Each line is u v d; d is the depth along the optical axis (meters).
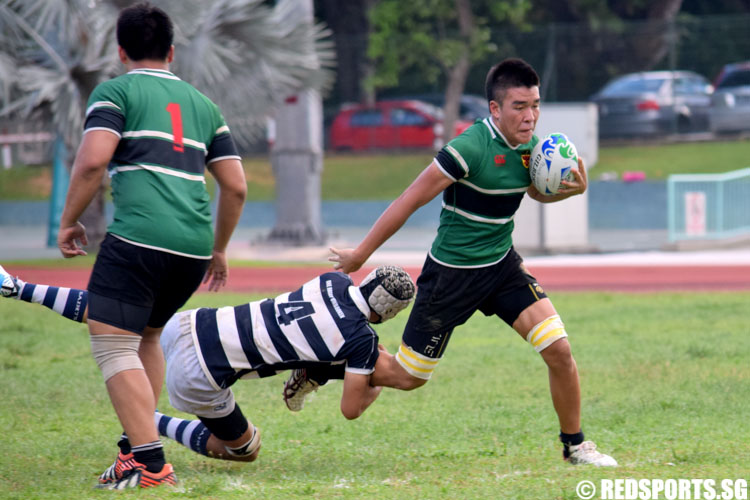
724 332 36.97
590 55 122.44
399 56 121.88
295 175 76.19
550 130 72.94
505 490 15.99
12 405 24.83
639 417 23.34
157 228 16.11
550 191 18.03
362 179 117.19
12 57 56.72
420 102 125.88
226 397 17.48
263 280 56.75
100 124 15.94
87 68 57.06
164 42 17.09
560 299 48.22
